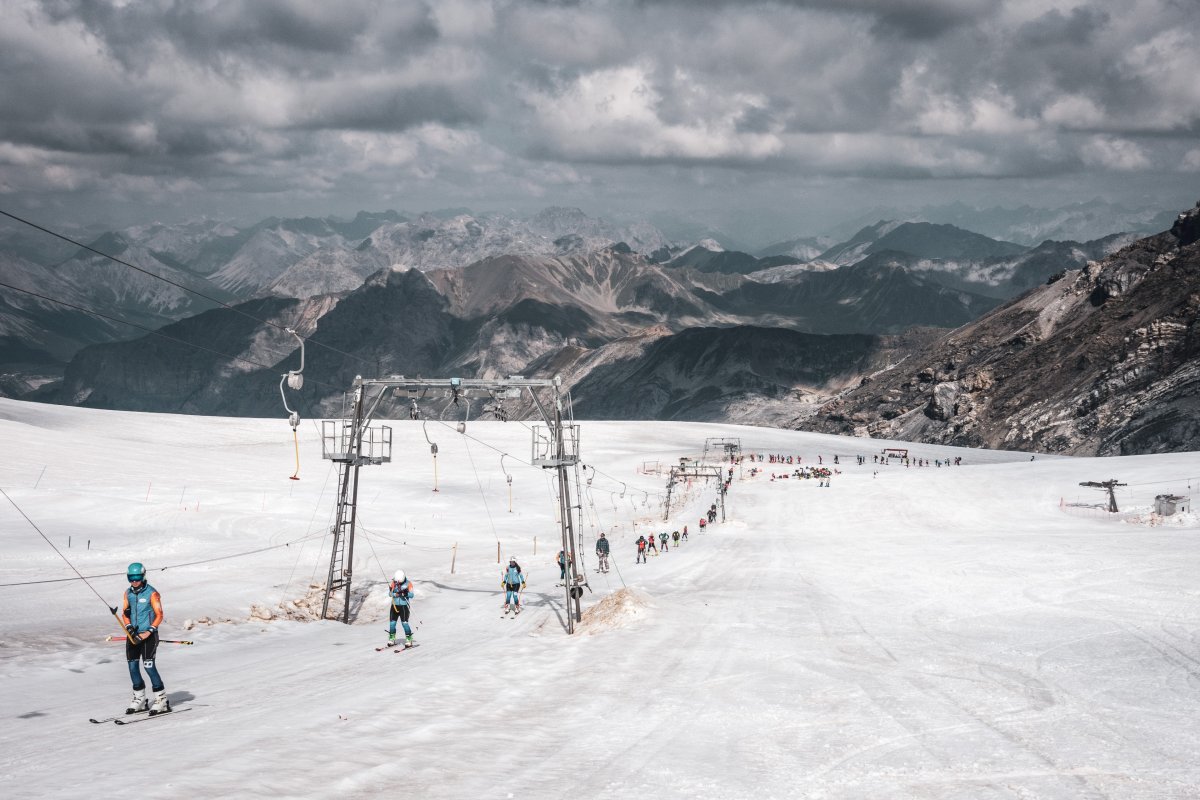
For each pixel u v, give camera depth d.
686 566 42.94
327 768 9.53
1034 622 21.89
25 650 20.56
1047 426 187.50
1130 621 21.19
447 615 29.42
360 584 37.66
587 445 163.88
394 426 167.12
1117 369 188.75
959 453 169.88
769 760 10.22
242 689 15.88
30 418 135.62
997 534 55.12
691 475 112.25
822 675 15.85
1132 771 9.60
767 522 73.50
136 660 13.40
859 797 8.73
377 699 14.10
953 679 15.25
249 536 55.47
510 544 62.41
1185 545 39.97
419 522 72.25
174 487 79.88
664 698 14.09
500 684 15.61
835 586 31.73
